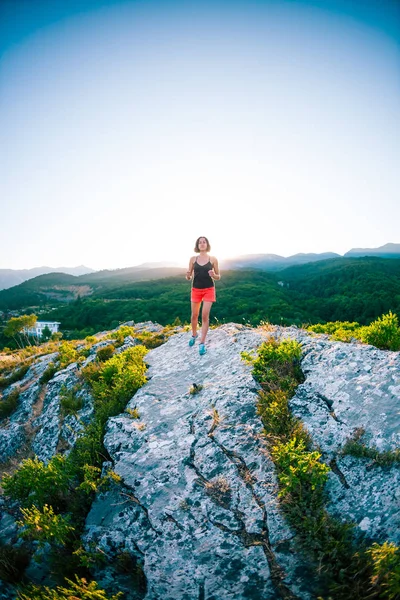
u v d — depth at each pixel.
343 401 5.50
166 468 5.34
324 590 3.39
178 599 3.81
